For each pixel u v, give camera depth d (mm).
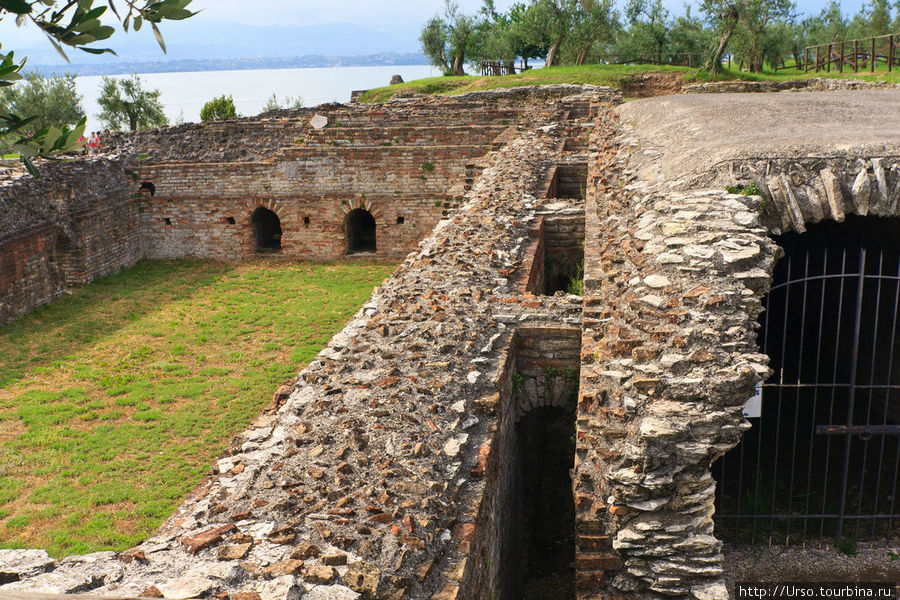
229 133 27953
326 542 4590
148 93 41062
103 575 4113
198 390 13711
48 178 20141
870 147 8133
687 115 13031
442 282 9406
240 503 5070
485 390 7020
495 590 6457
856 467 10062
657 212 8195
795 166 8164
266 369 14867
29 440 11539
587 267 9227
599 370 6781
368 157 24266
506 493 7602
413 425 6043
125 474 10516
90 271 22188
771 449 10688
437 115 28109
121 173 24297
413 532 4785
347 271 23625
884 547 8062
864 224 11648
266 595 3930
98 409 12914
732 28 37469
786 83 31141
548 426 13133
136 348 16281
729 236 7180
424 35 50344
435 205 24359
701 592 5492
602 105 23578
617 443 5945
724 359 5953
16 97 34562
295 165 24609
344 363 7254
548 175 16125
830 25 49062
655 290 6805
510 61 48875
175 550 4508
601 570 5758
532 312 8844
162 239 25609
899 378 10891
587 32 43750
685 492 5707
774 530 8453
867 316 11844
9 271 18250
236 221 25219
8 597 2055
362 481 5270
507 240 11164
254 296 20688
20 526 9102
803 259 13438
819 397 12266
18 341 16734
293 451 5680
